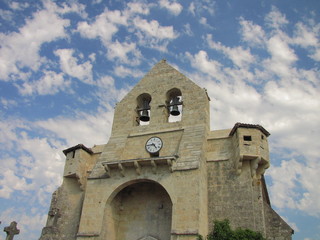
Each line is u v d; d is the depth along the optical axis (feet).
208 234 69.97
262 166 84.12
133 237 84.43
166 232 81.92
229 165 85.81
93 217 80.48
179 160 80.84
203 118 90.89
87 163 99.71
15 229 88.33
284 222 78.69
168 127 92.79
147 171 82.38
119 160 84.07
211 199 82.43
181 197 74.43
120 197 89.76
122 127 98.73
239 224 77.36
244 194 80.64
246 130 85.76
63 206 95.20
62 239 89.66
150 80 105.70
